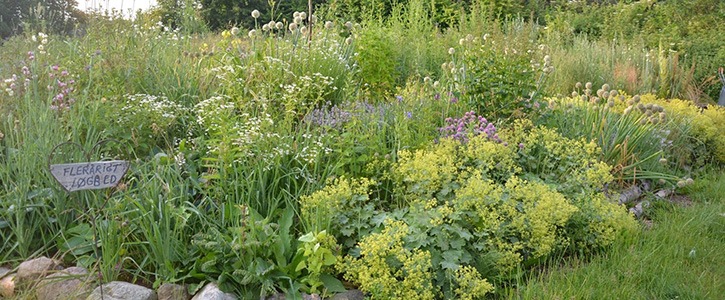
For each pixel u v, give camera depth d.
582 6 17.42
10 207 4.05
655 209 5.75
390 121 5.59
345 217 4.12
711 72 11.89
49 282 3.69
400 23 11.29
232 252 3.74
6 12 15.78
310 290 3.68
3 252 4.11
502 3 15.77
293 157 4.63
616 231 4.65
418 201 4.33
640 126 6.75
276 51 6.75
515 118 6.18
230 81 5.72
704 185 6.62
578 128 6.36
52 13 8.26
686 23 15.47
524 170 5.48
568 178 5.14
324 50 7.21
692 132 7.80
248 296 3.61
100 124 5.02
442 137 5.31
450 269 3.75
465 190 4.22
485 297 3.89
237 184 4.23
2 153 4.66
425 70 8.66
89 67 5.76
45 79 5.44
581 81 10.50
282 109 5.67
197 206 4.30
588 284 3.86
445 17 14.08
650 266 4.20
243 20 17.64
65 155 4.41
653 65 11.55
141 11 7.43
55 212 4.15
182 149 4.59
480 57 6.44
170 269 3.72
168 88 5.93
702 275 4.13
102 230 3.85
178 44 7.30
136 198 4.14
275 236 3.89
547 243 4.21
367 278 3.57
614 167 6.23
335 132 4.92
